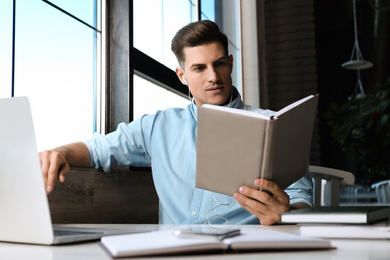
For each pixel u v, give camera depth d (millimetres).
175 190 1656
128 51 1982
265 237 692
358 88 8234
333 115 3559
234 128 1034
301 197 1374
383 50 6469
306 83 4449
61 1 1714
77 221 1532
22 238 784
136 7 2164
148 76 2223
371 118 3324
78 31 1826
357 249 686
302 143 1130
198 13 3004
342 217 834
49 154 1228
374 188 3219
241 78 4246
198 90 1597
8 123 771
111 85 1994
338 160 7605
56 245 765
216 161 1079
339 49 8617
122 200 1820
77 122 1815
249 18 4332
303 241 670
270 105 4477
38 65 1575
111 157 1695
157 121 1762
